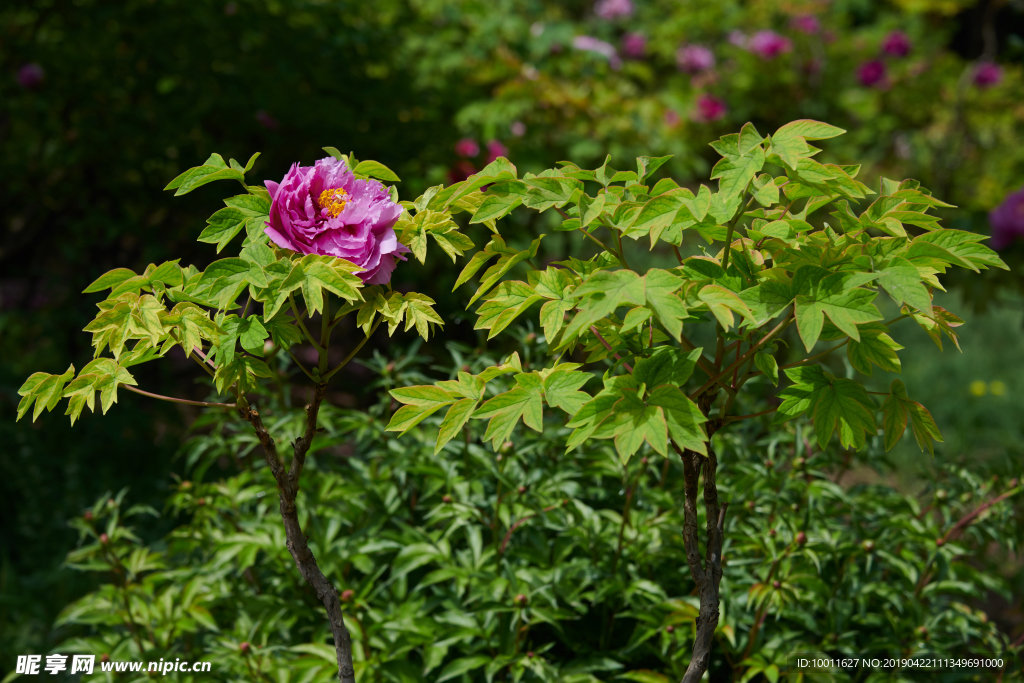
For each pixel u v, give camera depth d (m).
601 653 2.02
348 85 4.04
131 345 2.28
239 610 2.20
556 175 1.32
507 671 2.03
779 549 2.05
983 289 4.02
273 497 2.33
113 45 3.79
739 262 1.19
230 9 3.81
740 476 2.30
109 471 3.56
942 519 2.57
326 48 3.90
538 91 4.43
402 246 1.21
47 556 3.27
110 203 4.25
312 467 2.38
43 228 4.34
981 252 1.14
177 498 2.35
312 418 1.28
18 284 5.52
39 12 3.93
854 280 1.04
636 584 1.98
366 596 2.13
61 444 3.74
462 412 1.18
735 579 2.14
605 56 4.89
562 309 1.22
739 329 1.23
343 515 2.23
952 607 2.38
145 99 4.01
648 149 4.68
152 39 3.75
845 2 7.70
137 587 2.27
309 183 1.20
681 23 6.71
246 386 1.15
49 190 4.15
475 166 4.13
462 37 4.78
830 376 1.19
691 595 2.13
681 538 2.15
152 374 4.40
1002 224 3.85
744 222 1.48
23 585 3.06
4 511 3.46
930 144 6.83
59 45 3.81
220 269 1.10
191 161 3.84
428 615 2.11
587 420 1.09
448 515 2.06
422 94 4.41
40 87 3.83
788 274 1.23
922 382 5.59
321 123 3.83
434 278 3.89
